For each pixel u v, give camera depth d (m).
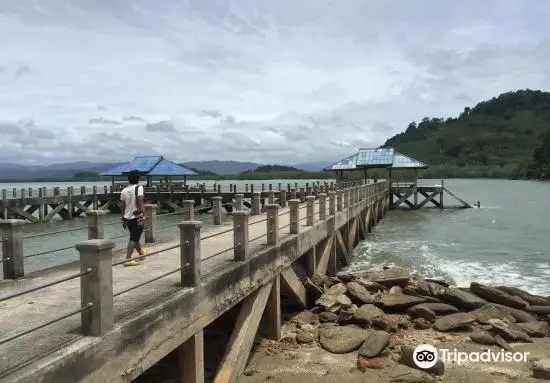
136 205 9.61
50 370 4.56
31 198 37.78
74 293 7.56
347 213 21.47
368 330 11.27
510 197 68.69
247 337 9.26
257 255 9.91
